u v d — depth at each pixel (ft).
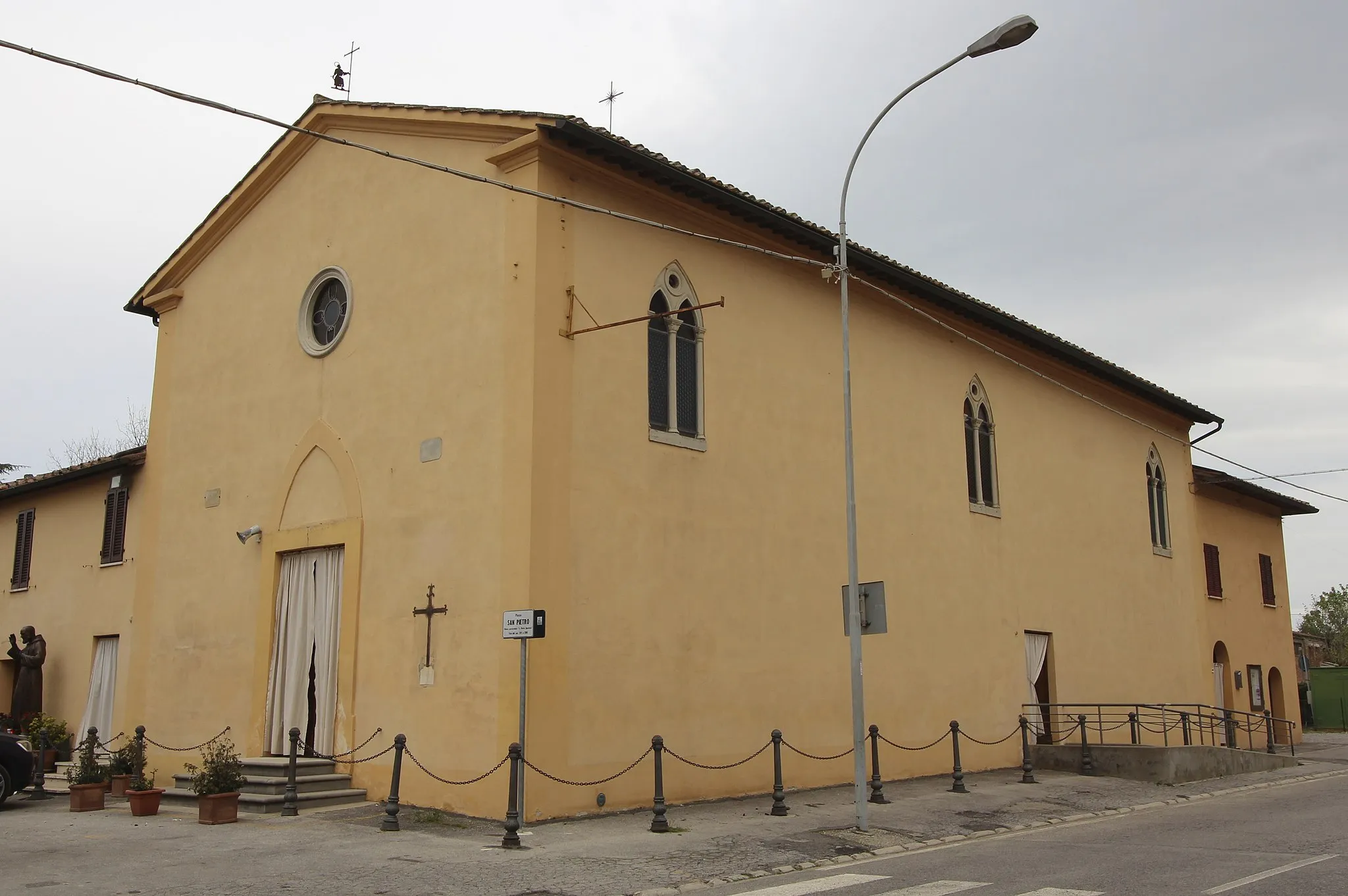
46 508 77.61
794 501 58.54
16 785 52.37
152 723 61.57
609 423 49.37
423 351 51.57
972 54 43.52
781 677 55.72
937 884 33.40
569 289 48.49
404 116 53.62
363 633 51.37
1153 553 92.43
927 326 71.46
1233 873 34.88
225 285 64.34
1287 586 118.11
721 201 54.65
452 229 51.47
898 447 66.95
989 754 69.67
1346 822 47.96
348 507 53.57
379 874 34.40
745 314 57.67
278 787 48.62
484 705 45.37
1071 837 45.11
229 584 59.21
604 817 45.55
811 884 33.65
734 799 51.67
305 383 57.52
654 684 49.26
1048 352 81.05
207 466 62.54
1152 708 77.61
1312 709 144.15
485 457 47.62
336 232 57.77
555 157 49.03
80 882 33.58
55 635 73.77
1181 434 101.24
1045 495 80.33
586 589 46.98
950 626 68.44
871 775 60.49
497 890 32.32
